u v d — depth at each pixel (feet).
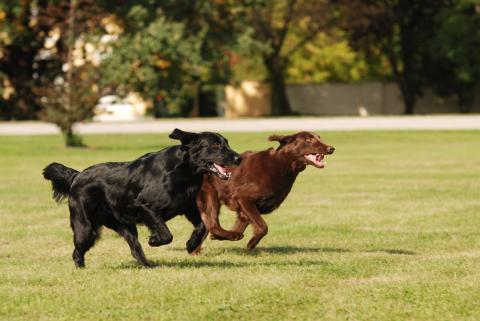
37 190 59.06
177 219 43.52
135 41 101.76
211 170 28.25
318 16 178.91
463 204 49.42
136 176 28.66
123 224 29.45
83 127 140.05
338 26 181.68
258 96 197.26
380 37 185.88
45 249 35.09
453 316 22.26
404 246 34.99
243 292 24.57
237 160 28.17
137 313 22.47
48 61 127.03
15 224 42.45
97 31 102.99
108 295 24.44
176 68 108.68
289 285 25.57
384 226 40.91
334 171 73.31
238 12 118.83
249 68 195.21
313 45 198.80
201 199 32.89
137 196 28.53
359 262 30.27
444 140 112.57
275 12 182.80
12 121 158.30
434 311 22.68
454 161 82.38
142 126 139.64
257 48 121.49
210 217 32.73
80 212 29.35
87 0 101.71
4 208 48.96
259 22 178.50
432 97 199.41
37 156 91.56
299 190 58.03
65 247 35.60
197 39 109.70
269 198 32.94
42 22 103.40
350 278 27.14
